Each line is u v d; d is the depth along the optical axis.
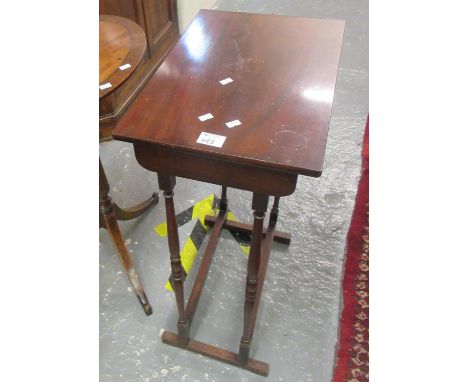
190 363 1.22
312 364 1.22
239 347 1.18
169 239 1.00
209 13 1.18
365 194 1.77
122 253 1.39
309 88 0.89
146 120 0.81
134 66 1.10
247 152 0.73
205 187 1.80
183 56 0.99
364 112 2.26
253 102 0.85
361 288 1.42
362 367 1.21
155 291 1.40
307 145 0.74
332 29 1.10
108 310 1.34
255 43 1.04
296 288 1.42
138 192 1.77
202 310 1.35
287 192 0.79
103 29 1.28
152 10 2.22
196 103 0.85
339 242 1.58
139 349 1.25
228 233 1.60
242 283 1.43
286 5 3.51
